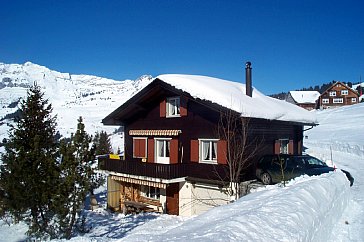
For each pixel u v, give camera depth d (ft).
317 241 22.48
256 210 22.43
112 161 68.39
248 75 65.72
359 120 171.42
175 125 63.52
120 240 19.53
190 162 60.39
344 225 29.27
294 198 25.46
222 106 52.54
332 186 33.58
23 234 44.86
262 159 53.57
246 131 53.11
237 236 17.04
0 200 41.32
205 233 17.83
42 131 47.24
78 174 38.65
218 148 55.72
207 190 58.23
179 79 59.98
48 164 40.34
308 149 112.37
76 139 39.70
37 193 38.65
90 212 63.36
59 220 38.17
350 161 82.74
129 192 71.77
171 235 18.94
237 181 49.80
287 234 18.57
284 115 62.85
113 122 73.56
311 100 298.76
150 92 64.90
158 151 67.67
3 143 46.75
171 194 63.87
